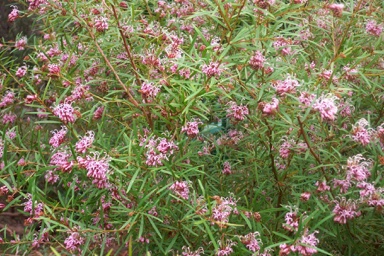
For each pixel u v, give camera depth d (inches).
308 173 29.0
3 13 56.1
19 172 25.4
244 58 27.4
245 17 31.0
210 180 32.6
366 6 34.8
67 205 25.6
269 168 30.4
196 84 24.7
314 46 32.5
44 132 36.9
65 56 30.7
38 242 27.3
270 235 27.0
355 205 25.0
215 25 33.6
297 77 28.0
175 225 25.9
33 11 31.3
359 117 30.6
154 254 28.5
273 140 28.1
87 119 31.6
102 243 25.3
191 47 26.6
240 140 31.0
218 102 31.5
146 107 27.1
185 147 28.0
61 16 29.3
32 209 24.3
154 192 26.1
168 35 28.3
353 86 30.4
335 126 27.3
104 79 29.4
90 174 22.6
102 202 27.3
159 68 26.6
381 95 29.7
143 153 24.8
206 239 27.6
